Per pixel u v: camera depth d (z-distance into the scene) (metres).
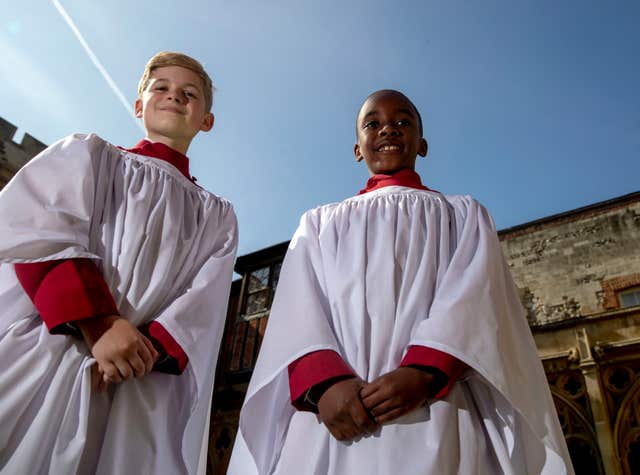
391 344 2.08
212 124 3.39
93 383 2.01
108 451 1.97
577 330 13.79
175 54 3.26
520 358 2.18
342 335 2.18
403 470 1.75
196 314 2.35
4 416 1.85
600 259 15.14
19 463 1.78
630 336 13.20
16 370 1.94
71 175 2.33
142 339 2.05
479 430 1.96
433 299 2.22
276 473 2.01
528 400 2.01
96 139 2.58
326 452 1.96
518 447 2.01
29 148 17.39
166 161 2.82
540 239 16.27
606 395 12.73
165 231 2.50
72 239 2.16
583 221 15.94
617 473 11.58
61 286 2.05
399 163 2.91
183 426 2.28
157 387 2.21
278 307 2.35
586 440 12.36
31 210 2.16
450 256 2.43
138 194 2.54
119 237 2.39
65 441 1.85
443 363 1.88
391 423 1.85
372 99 3.12
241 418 2.21
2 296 2.18
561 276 15.35
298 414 2.13
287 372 2.31
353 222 2.57
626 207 15.55
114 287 2.25
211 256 2.69
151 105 3.05
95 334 2.01
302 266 2.47
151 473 2.05
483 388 2.07
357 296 2.24
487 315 2.05
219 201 2.94
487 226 2.45
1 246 2.06
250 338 18.55
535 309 15.14
